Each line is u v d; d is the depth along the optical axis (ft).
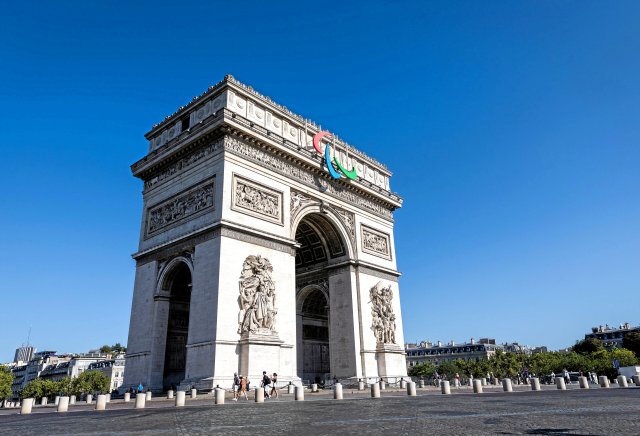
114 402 163.73
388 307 261.44
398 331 269.64
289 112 237.45
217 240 185.37
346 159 269.23
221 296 177.17
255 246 197.06
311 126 250.98
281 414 84.38
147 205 233.35
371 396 147.95
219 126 197.36
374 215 281.33
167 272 207.41
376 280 265.13
